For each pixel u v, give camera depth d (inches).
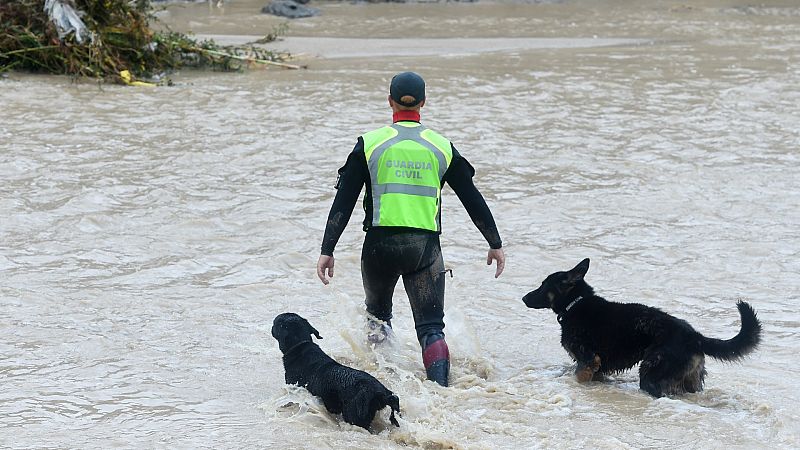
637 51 1178.0
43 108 802.8
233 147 707.4
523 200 606.5
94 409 316.8
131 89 896.3
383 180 345.1
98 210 561.9
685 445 294.0
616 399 330.0
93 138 719.1
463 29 1384.1
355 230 547.5
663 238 541.0
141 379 343.6
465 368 363.6
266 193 605.6
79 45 931.3
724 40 1286.9
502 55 1135.0
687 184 646.5
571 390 339.3
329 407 313.0
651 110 860.0
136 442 291.7
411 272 349.7
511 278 475.2
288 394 320.5
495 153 713.0
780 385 345.4
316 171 658.8
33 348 369.4
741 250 518.6
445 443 289.6
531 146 735.7
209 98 864.3
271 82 946.1
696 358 331.9
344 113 817.5
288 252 501.4
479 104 863.7
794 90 944.3
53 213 553.6
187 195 596.4
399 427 299.4
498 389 336.8
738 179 660.1
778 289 462.0
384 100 869.8
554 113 837.8
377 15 1525.6
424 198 344.8
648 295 452.1
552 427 306.7
